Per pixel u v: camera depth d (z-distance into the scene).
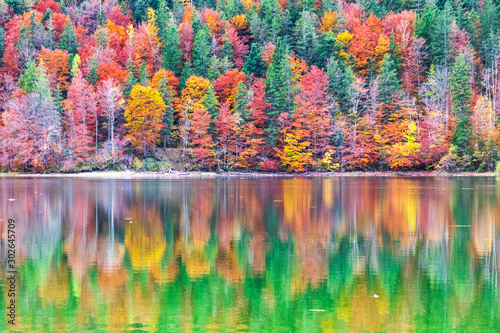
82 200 48.19
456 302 18.38
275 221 35.75
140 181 78.69
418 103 114.81
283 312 17.41
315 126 104.06
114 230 32.00
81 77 106.81
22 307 17.83
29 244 27.73
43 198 49.88
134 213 39.44
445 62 112.31
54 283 20.48
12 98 101.75
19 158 95.94
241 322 16.59
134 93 98.12
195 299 18.66
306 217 37.50
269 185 69.88
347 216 37.91
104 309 17.66
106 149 99.50
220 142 104.38
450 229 32.25
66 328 16.11
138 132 100.12
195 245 27.55
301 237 29.88
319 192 57.66
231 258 24.66
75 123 100.62
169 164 101.12
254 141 103.19
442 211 40.25
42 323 16.48
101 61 114.38
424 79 119.56
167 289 19.80
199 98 108.50
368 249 26.62
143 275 21.67
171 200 48.59
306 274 21.88
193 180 82.56
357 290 19.72
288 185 69.75
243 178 90.00
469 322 16.58
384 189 61.53
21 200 47.91
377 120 104.81
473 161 97.75
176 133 105.56
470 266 23.11
